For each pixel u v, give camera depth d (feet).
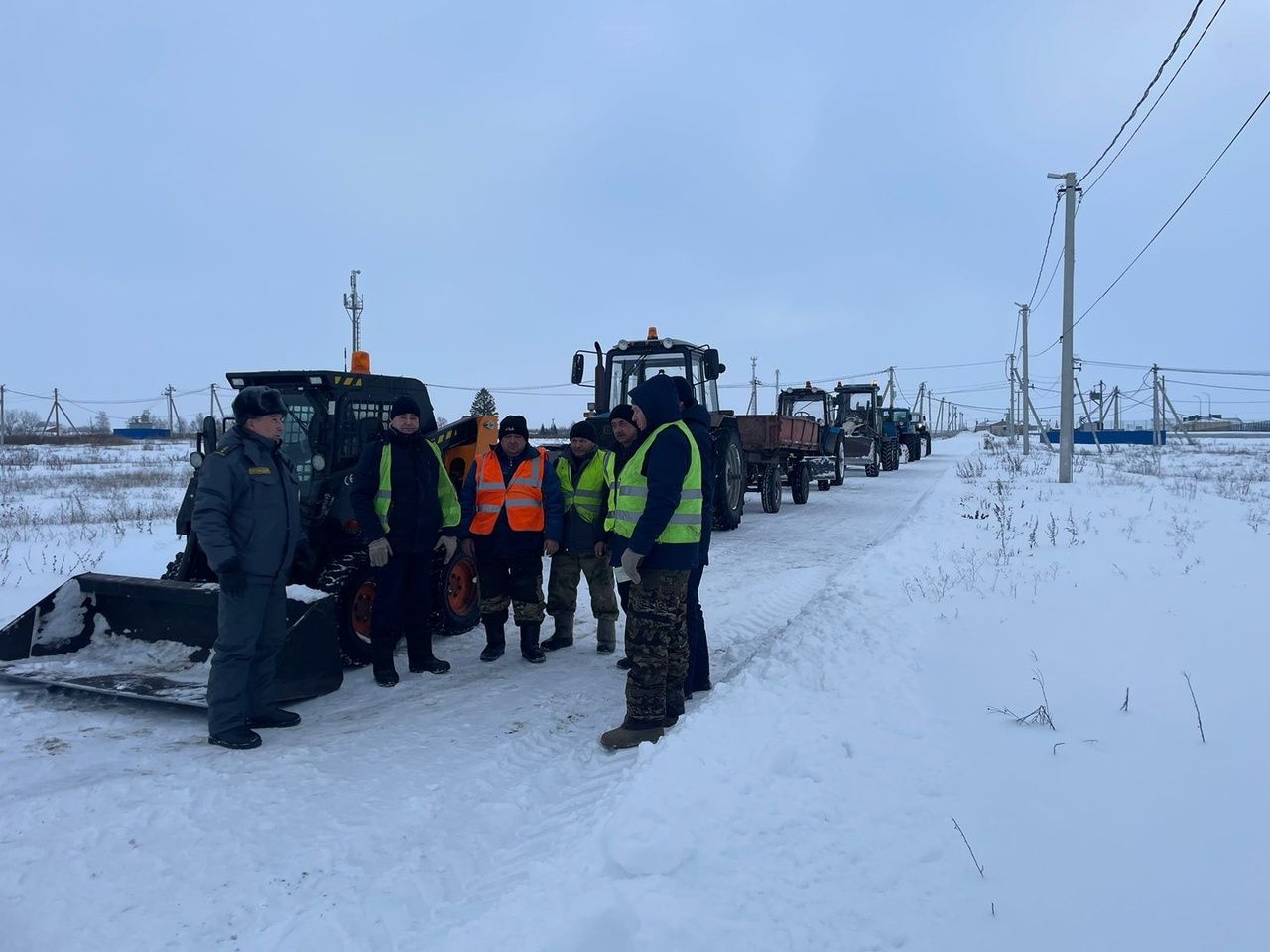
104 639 18.03
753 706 13.44
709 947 7.42
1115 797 9.64
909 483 74.95
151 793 12.00
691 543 13.97
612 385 41.34
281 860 10.28
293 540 14.87
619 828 9.33
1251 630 15.84
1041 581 22.11
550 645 21.08
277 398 14.60
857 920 7.76
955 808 9.78
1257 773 9.91
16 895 9.39
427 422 22.11
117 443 169.37
